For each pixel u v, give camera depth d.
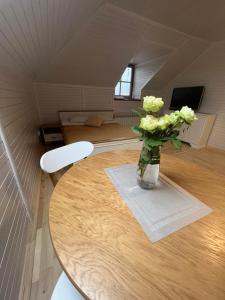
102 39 2.52
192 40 3.04
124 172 0.96
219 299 0.40
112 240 0.53
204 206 0.72
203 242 0.55
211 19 2.35
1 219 0.83
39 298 0.91
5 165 1.05
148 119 0.68
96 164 1.04
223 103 3.32
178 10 2.11
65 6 1.29
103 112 3.87
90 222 0.60
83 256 0.48
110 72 3.30
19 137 1.50
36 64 2.37
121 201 0.72
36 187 1.76
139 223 0.61
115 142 2.28
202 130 3.41
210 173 0.99
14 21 0.93
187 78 3.95
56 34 1.78
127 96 4.48
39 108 3.30
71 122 3.19
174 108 4.19
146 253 0.50
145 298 0.39
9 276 0.82
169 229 0.59
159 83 4.33
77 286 0.41
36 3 0.93
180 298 0.40
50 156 1.04
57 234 0.55
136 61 3.96
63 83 3.28
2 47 1.02
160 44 3.03
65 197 0.73
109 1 1.94
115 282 0.42
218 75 3.33
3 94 1.22
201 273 0.45
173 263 0.47
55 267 1.06
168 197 0.77
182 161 1.13
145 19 2.30
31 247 1.18
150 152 0.75
